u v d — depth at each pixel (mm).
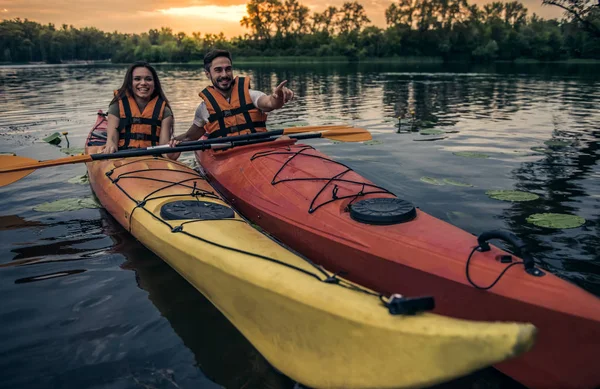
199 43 62156
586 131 6082
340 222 2395
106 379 1733
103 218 3344
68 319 2115
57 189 4023
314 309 1643
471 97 10680
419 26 51750
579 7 8688
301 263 1946
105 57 74875
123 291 2359
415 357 1450
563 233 2844
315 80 17891
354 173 2986
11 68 37250
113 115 3943
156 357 1863
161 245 2490
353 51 50531
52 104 9977
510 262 1838
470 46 46156
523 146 5227
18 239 2982
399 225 2240
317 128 3846
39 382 1713
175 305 2238
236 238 2260
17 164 3432
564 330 1592
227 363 1845
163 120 4039
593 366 1587
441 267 1915
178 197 2953
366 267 2191
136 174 3389
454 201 3438
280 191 2906
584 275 2350
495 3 60000
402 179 4012
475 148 5184
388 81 16688
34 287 2393
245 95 3842
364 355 1570
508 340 1281
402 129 6508
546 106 8758
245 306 1926
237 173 3381
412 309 1478
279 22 61875
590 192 3582
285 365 1796
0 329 2039
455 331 1364
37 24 72750
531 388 1729
